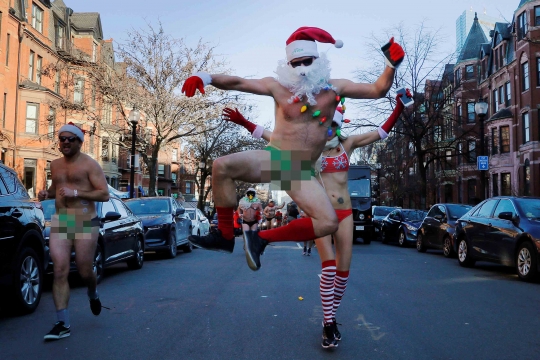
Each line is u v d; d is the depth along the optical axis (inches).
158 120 1032.8
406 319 237.8
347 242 193.0
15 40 1127.6
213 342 196.4
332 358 175.8
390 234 845.2
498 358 176.6
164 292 313.1
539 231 363.9
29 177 1164.5
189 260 526.3
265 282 356.8
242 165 144.3
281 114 148.3
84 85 1202.6
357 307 266.1
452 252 563.5
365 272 420.2
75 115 1301.7
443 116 1155.9
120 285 343.3
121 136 1141.1
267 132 184.1
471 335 208.1
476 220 455.5
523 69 1323.8
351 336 205.9
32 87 1162.6
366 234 872.9
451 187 1788.9
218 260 525.7
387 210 1102.4
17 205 250.8
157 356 177.9
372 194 977.5
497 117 1424.7
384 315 246.5
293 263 497.4
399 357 177.0
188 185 2891.2
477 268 462.3
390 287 335.6
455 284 351.6
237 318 238.8
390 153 1492.4
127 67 1034.1
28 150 1153.4
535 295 307.3
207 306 267.7
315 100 146.0
